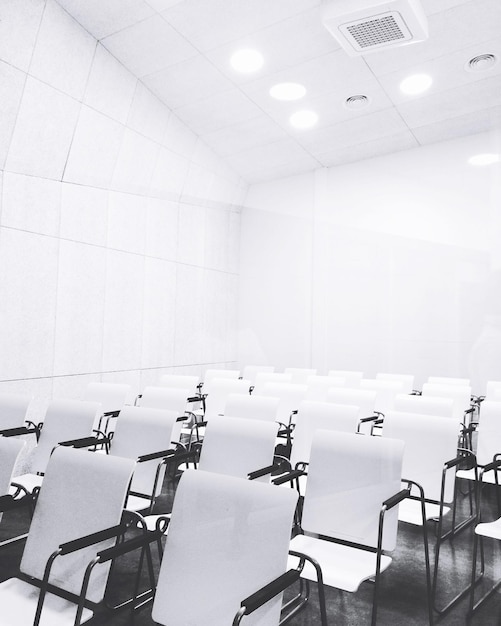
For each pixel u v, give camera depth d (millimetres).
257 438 2793
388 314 3658
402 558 2947
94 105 4996
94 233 5441
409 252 3639
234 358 5164
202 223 5547
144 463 2885
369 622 2336
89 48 4719
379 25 3627
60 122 4809
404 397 3451
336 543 2354
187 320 5766
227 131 5262
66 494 2041
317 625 2301
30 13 4148
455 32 4016
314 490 2451
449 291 3354
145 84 5352
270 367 4707
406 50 4137
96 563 1721
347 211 4195
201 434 4492
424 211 3684
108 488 1959
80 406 3477
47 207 5000
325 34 4379
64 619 1736
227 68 4941
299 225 4516
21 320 4809
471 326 3213
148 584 2693
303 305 4391
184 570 1777
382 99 4238
